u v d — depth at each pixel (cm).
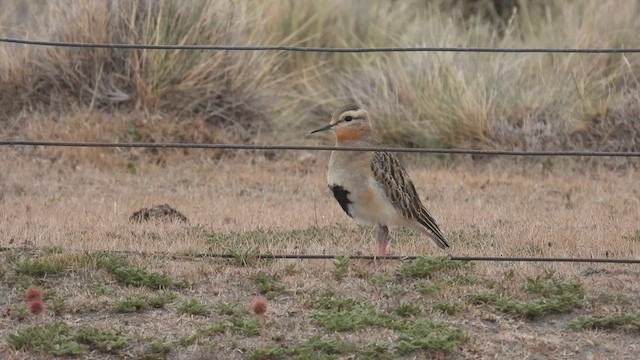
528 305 969
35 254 1083
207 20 1789
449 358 887
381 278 1034
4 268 1040
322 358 866
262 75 1842
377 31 2041
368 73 1872
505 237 1221
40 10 1942
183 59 1769
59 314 951
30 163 1581
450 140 1731
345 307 976
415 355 888
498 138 1714
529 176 1625
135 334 909
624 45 1884
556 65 1842
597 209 1405
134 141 1664
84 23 1758
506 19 2211
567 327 952
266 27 1975
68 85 1764
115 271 1036
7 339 891
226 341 902
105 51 1761
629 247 1177
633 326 946
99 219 1279
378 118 1775
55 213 1312
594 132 1714
